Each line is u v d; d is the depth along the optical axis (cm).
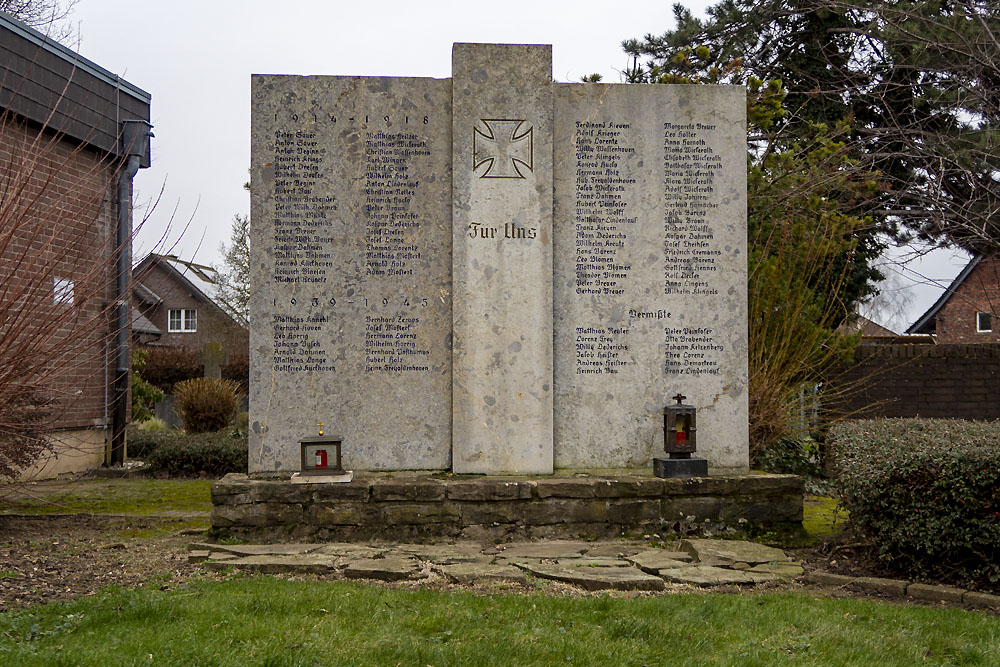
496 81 860
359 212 859
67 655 425
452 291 855
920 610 561
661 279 881
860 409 1242
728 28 1855
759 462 1160
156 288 3212
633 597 598
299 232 852
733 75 1475
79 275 869
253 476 829
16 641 452
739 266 885
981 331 2789
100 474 1307
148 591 581
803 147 1650
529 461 848
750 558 722
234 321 2725
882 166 1725
